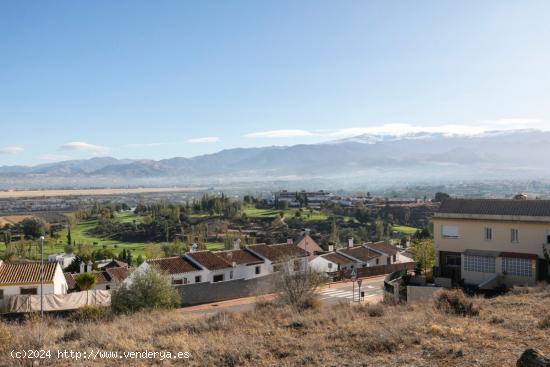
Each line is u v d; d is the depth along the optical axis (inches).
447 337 616.7
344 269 2588.6
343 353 575.8
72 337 722.8
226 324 780.6
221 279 2247.8
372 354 565.6
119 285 1336.1
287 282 1314.0
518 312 802.2
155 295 1312.7
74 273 2910.9
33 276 1888.5
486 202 1828.2
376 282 2311.8
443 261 1865.2
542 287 1246.3
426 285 1679.4
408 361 528.7
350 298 1824.6
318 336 664.4
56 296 1659.7
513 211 1729.8
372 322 768.3
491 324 708.0
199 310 1707.7
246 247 2566.4
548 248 1640.0
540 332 625.9
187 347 619.8
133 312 1193.4
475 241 1790.1
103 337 683.4
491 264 1720.0
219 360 568.1
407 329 661.9
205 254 2335.1
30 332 710.5
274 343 636.7
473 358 525.3
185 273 2119.8
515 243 1711.4
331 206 7500.0
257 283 2129.7
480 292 1562.5
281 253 2536.9
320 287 1462.8
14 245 4822.8
